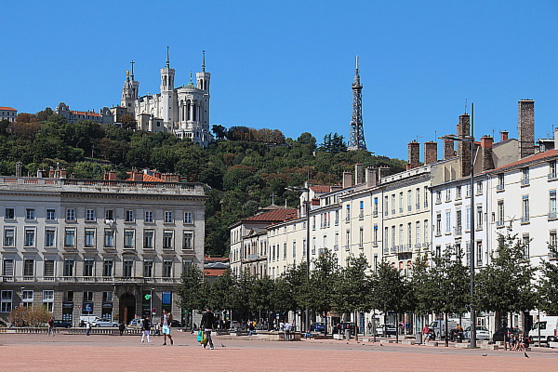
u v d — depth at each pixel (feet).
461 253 314.55
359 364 152.15
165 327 259.60
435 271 288.10
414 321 390.42
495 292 262.88
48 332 397.19
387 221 423.23
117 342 280.31
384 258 404.36
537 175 322.34
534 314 313.94
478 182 355.77
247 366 142.10
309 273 401.08
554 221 312.50
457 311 277.64
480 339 317.42
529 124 360.28
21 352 186.91
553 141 370.12
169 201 518.37
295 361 159.63
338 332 388.16
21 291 492.95
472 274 264.52
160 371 126.62
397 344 295.28
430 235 384.06
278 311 418.51
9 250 493.77
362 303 334.03
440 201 377.91
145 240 513.86
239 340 328.70
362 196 449.48
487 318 342.23
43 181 503.20
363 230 447.01
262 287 432.66
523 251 298.35
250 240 613.52
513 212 334.85
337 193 493.36
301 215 536.83
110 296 504.84
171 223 517.55
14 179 499.92
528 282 269.03
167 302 511.40
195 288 468.75
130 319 508.12
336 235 477.77
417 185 397.39
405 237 406.62
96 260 505.66
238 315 546.67
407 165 427.74
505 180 339.77
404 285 318.45
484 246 349.20
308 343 295.07
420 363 159.02
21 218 497.46
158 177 602.85
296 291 406.21
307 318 370.94
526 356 194.08
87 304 500.74
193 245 519.60
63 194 503.61
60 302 496.64
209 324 215.92
